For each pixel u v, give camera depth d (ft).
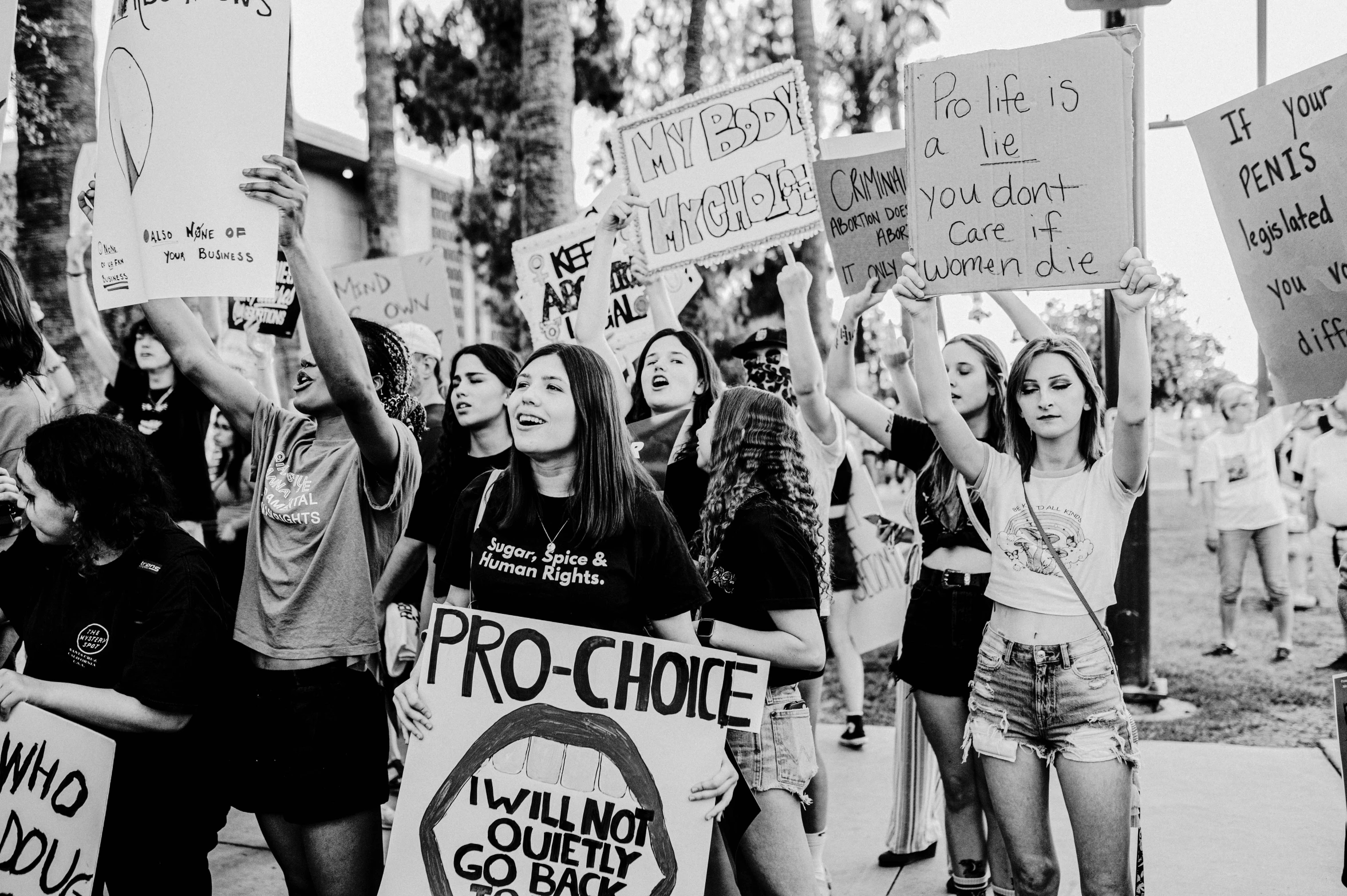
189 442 18.06
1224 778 17.83
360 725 9.95
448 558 9.50
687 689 8.71
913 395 14.42
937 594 12.44
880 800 17.44
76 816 9.12
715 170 15.62
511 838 8.79
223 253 9.05
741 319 46.09
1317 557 33.06
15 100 24.79
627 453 8.93
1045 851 9.99
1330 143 10.48
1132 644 22.56
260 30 9.08
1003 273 10.30
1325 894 13.46
